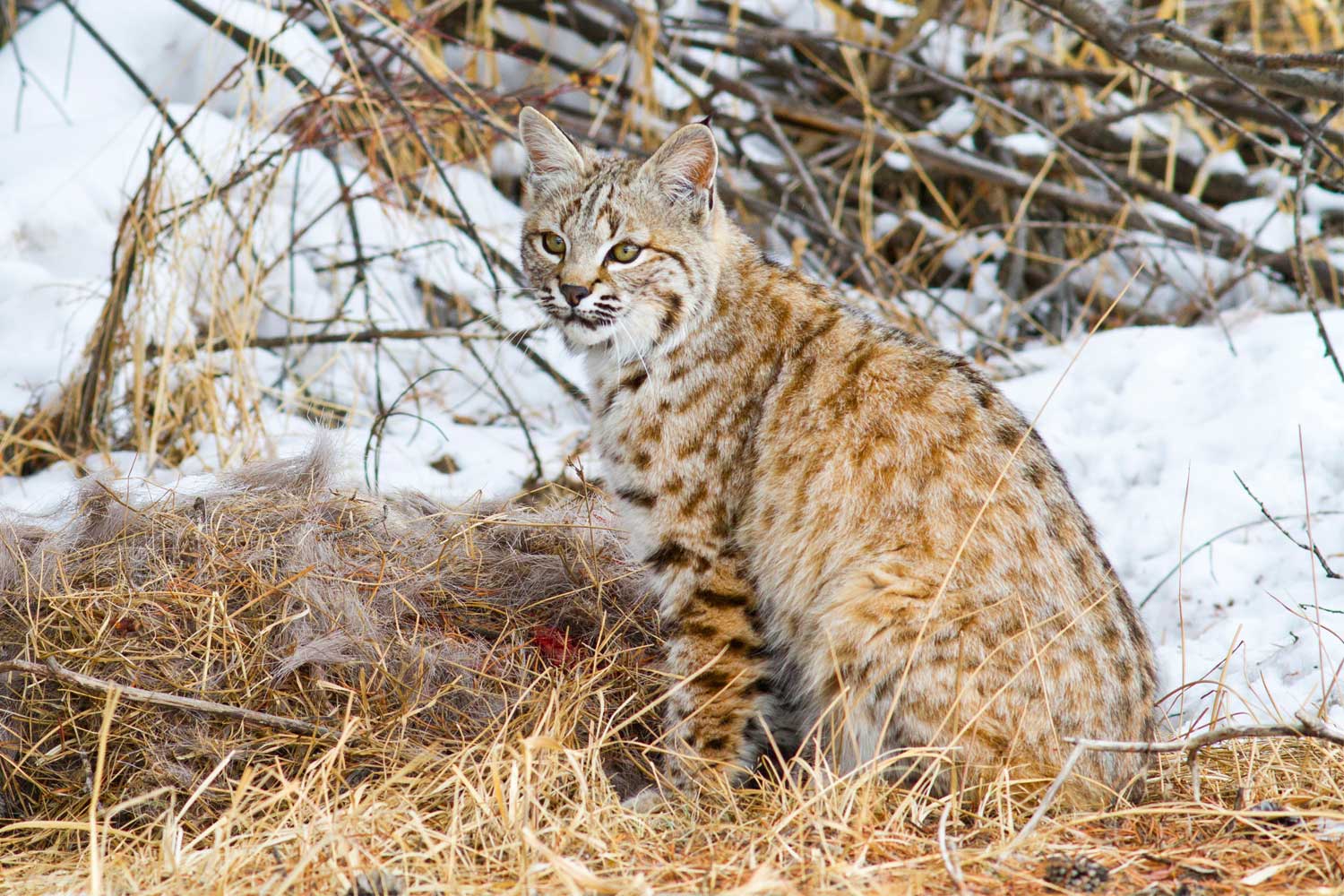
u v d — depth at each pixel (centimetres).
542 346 1441
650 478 846
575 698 795
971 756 725
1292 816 646
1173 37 1138
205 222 1391
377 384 1280
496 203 1619
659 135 1652
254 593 834
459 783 682
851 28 1778
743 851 645
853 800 679
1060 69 1705
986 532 762
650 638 899
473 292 1520
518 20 1814
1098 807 724
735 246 891
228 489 966
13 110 1512
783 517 806
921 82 1794
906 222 1686
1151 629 984
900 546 769
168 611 814
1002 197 1723
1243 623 945
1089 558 785
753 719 827
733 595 825
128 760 751
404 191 1478
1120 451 1164
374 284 1501
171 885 598
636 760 798
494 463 1244
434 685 814
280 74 1385
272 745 745
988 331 1560
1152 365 1270
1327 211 1623
